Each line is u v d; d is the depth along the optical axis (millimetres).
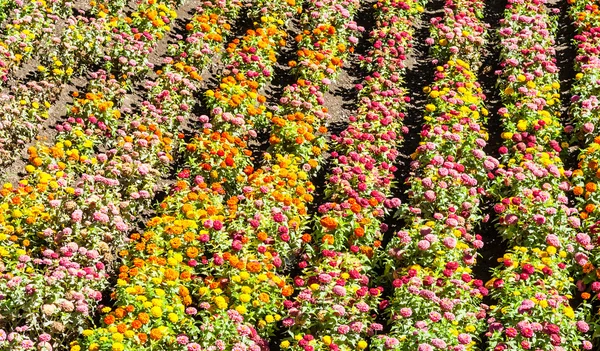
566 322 10242
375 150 13555
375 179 12852
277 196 11867
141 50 14602
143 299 9836
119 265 11195
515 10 18016
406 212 12477
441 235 11594
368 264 11672
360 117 14383
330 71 15430
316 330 10398
